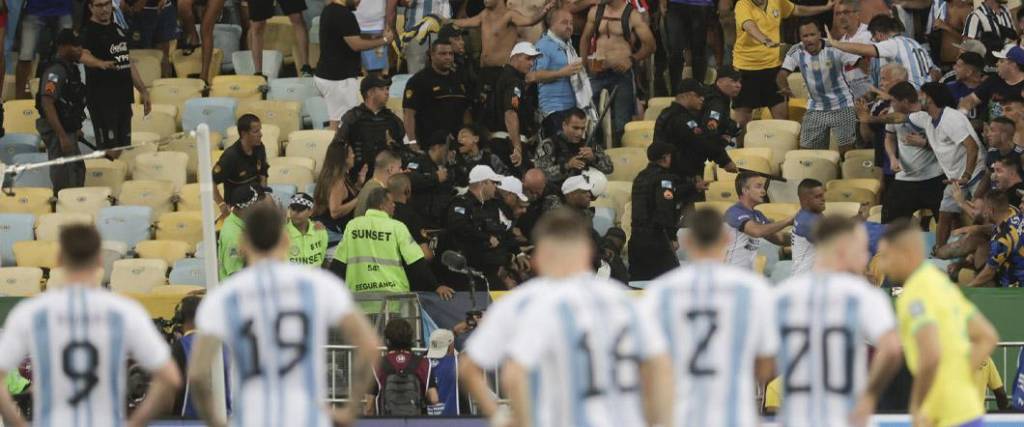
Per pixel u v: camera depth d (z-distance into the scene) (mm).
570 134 48031
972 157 46875
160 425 33812
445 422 34406
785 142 54438
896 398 35375
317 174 54031
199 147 33156
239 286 23859
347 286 41031
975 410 27328
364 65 56688
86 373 23969
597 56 54438
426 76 50625
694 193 46750
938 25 56312
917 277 27344
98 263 24266
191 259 49188
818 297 24656
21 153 56094
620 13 54438
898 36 52312
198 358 23828
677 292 24234
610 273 43125
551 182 46875
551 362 22906
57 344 23953
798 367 24688
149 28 61281
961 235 45406
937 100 47312
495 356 23047
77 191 52844
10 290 48969
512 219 44438
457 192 45219
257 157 47031
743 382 24078
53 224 51625
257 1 59031
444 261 41062
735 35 60062
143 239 51656
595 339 22922
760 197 43094
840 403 24578
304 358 23781
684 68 59094
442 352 37438
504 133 50000
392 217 42438
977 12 54688
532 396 22938
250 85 58781
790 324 24719
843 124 53500
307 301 23844
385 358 36969
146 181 53344
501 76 50406
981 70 51000
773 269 47625
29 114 57844
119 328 24031
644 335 23016
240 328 23750
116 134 53656
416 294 40375
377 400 37031
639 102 56656
